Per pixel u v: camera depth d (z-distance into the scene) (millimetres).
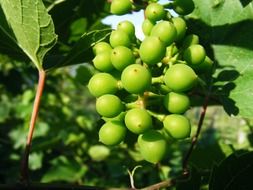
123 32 229
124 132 221
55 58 278
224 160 241
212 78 276
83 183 627
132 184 250
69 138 648
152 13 233
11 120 812
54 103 751
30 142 251
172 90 216
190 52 226
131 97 225
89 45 256
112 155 573
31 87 829
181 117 213
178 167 523
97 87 220
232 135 658
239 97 261
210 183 242
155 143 211
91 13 353
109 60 228
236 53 278
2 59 311
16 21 256
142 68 209
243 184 243
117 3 250
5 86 791
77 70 364
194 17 287
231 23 285
